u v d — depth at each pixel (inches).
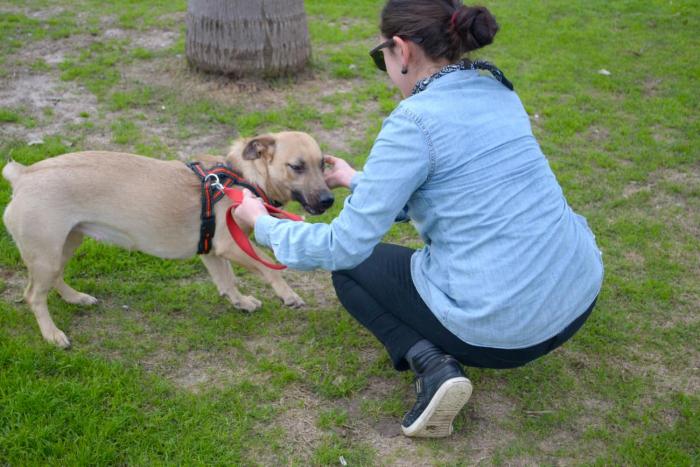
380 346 142.3
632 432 120.9
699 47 346.9
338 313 153.8
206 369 132.9
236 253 142.9
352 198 97.1
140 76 279.1
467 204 94.9
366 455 113.4
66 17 350.6
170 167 142.2
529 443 118.0
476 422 122.3
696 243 183.2
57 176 130.0
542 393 130.0
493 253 95.4
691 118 264.2
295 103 261.4
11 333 138.1
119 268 163.9
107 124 236.5
